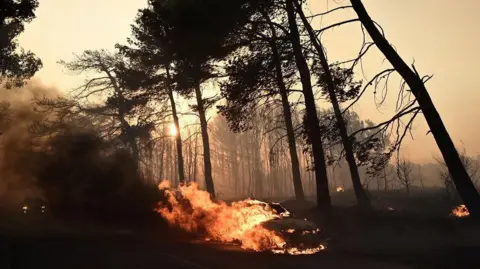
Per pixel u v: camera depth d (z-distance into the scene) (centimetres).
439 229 1566
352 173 2352
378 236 1570
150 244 1633
